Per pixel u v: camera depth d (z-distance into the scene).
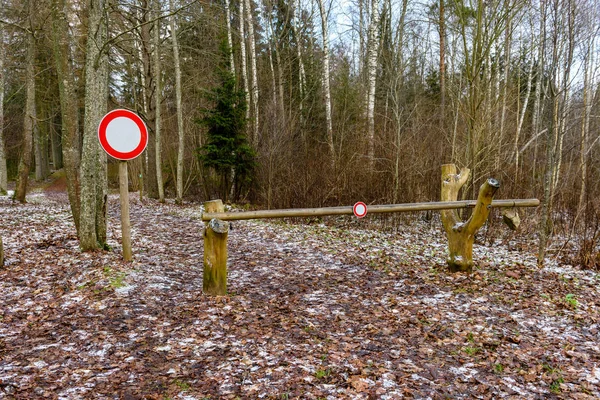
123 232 6.05
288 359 3.41
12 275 5.50
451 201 5.98
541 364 3.39
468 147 10.07
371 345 3.73
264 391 2.90
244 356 3.45
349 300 5.06
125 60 18.80
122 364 3.30
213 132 17.55
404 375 3.16
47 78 21.86
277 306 4.79
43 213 12.05
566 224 9.55
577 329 4.16
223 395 2.86
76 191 7.66
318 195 13.15
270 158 15.16
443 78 16.75
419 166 12.70
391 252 8.00
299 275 6.24
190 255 7.43
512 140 13.74
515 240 9.72
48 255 6.43
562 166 11.55
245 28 23.84
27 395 2.80
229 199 18.55
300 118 19.41
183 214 14.14
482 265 6.76
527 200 5.97
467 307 4.75
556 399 2.87
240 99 17.50
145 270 5.79
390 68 16.91
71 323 4.05
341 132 16.05
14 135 29.64
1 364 3.24
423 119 15.62
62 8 6.82
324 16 14.73
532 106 21.66
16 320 4.14
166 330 3.96
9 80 23.00
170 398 2.81
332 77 23.64
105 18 6.61
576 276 6.32
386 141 13.29
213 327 4.07
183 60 21.33
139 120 5.64
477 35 8.65
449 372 3.25
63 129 7.44
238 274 6.28
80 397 2.81
